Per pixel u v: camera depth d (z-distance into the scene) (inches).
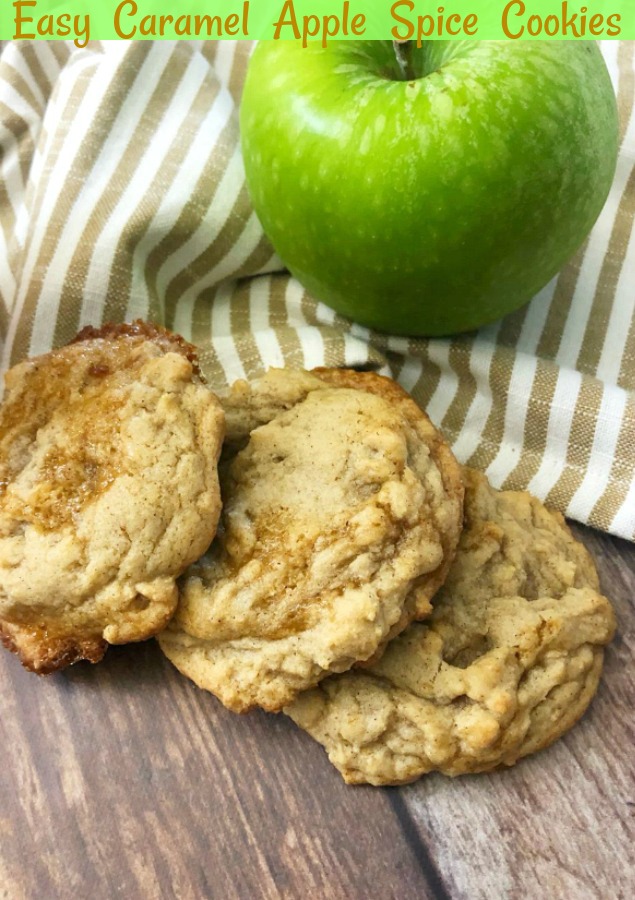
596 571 7.3
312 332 8.1
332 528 5.9
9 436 6.1
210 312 8.6
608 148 6.6
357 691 6.2
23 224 8.7
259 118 6.6
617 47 8.8
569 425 7.7
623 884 6.4
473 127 5.9
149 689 7.0
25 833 6.6
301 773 6.7
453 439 7.9
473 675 6.1
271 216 7.0
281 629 5.8
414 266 6.6
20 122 8.9
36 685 7.0
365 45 6.5
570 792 6.6
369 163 6.1
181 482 5.8
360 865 6.5
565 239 6.8
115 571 5.7
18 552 5.8
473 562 6.6
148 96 8.4
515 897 6.4
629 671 7.0
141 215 7.9
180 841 6.6
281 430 6.5
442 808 6.6
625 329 8.2
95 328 7.5
